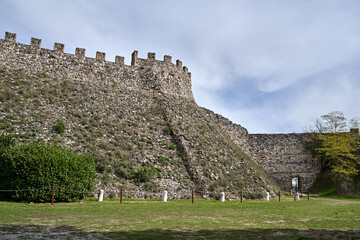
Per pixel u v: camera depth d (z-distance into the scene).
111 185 25.30
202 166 30.41
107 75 40.47
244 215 15.22
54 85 35.94
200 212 16.58
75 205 18.52
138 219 12.83
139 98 39.50
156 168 28.61
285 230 10.18
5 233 8.85
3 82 32.91
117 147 30.03
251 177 33.44
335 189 46.19
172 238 8.59
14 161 19.53
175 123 35.94
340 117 53.41
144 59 43.88
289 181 53.56
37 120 29.58
